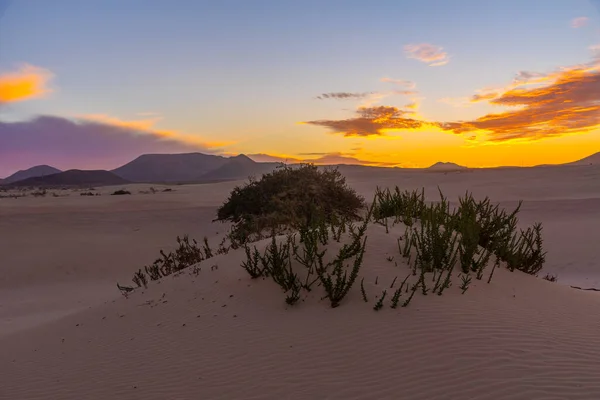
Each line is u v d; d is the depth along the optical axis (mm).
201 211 30781
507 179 68500
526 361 5141
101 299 15180
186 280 9219
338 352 5746
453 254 7977
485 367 5082
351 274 6926
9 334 10031
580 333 5820
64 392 6203
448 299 6574
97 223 27438
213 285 8453
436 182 68875
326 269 7520
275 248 7773
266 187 18547
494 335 5664
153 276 12000
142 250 21953
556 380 4785
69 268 19453
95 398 5855
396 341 5734
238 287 8000
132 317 8297
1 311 14109
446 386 4871
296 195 16703
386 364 5371
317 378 5352
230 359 6082
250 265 8109
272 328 6559
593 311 6746
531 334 5703
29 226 26109
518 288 7367
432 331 5816
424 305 6418
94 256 20922
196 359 6281
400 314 6262
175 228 26219
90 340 7898
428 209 9680
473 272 7598
